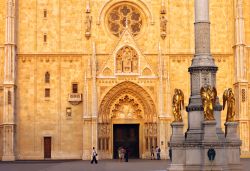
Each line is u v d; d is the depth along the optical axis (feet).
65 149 278.67
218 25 286.25
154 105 277.85
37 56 281.13
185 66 283.79
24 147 277.44
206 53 168.55
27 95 279.49
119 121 280.72
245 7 282.56
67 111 279.90
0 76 275.39
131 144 285.23
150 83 277.85
